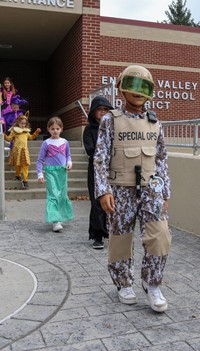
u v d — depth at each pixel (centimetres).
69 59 1219
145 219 316
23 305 333
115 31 1360
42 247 505
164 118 1441
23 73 1584
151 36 1409
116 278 339
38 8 1042
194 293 363
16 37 1290
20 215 693
